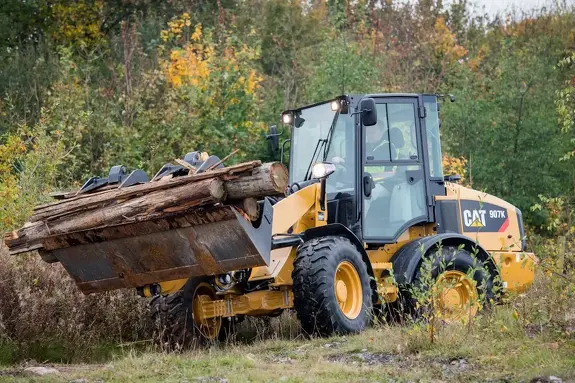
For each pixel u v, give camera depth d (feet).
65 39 107.55
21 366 39.55
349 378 33.04
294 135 51.03
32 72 90.38
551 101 95.25
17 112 84.02
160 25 109.29
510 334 39.88
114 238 39.60
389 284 46.26
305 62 111.45
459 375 33.24
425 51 115.55
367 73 91.97
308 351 40.14
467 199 52.85
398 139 49.55
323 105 49.90
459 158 90.43
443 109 96.58
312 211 47.50
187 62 82.23
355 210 47.55
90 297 46.62
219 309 45.19
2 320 42.96
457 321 41.96
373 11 126.41
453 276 48.85
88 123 76.18
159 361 37.86
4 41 103.91
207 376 34.45
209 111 80.53
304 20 121.70
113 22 116.26
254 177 35.99
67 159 71.05
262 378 33.30
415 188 49.88
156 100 82.69
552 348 36.17
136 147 76.89
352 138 48.16
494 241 53.57
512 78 96.94
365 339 41.06
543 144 91.15
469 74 105.50
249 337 48.47
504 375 33.04
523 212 89.81
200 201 36.45
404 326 42.19
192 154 41.57
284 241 44.32
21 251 40.60
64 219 39.68
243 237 37.37
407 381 32.60
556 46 120.57
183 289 45.29
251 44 108.17
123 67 90.22
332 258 43.91
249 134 83.10
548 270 43.93
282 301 45.19
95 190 42.01
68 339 43.86
